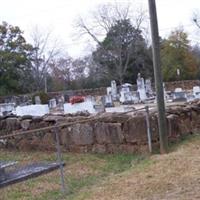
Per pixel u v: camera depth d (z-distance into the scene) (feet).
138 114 34.12
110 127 34.24
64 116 40.19
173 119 35.63
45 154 36.32
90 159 32.63
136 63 217.36
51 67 231.09
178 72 208.44
